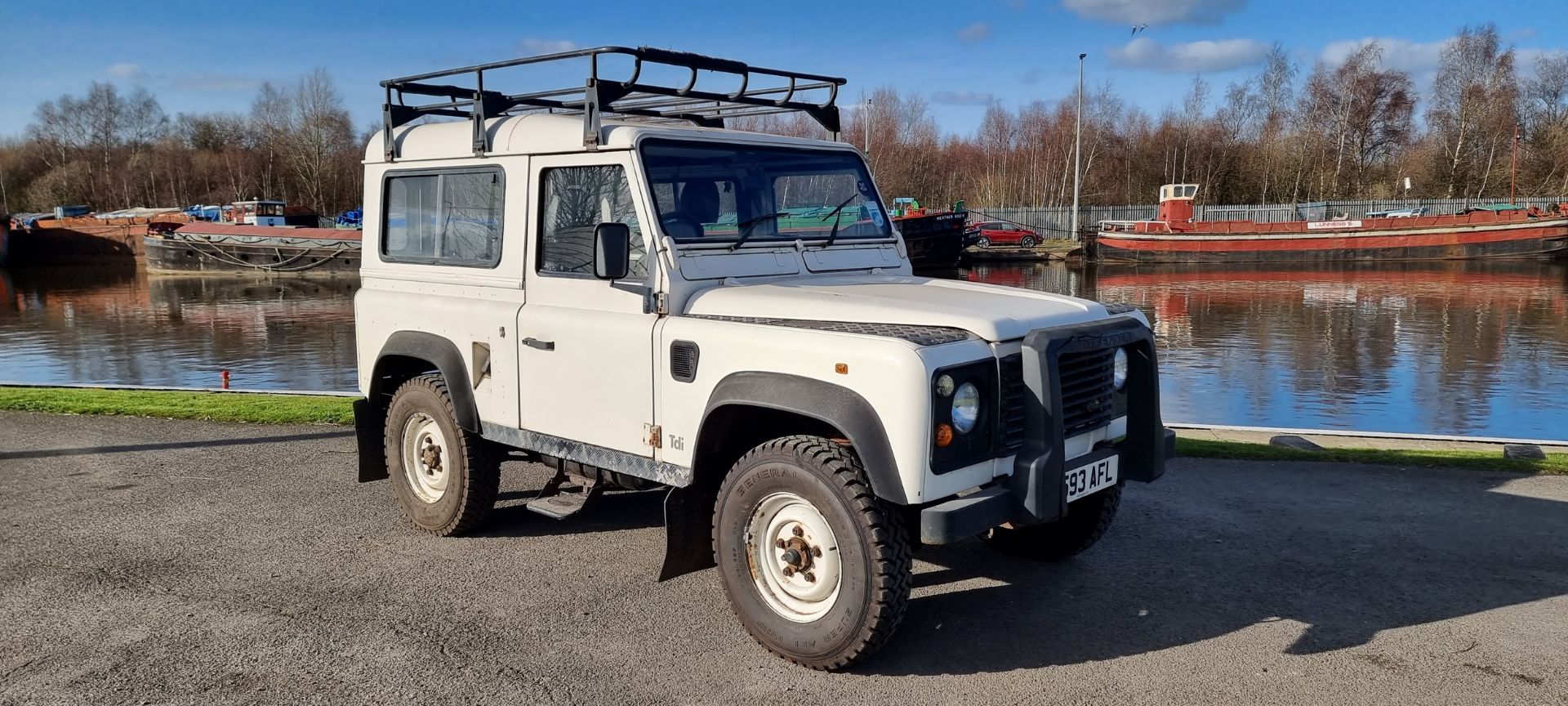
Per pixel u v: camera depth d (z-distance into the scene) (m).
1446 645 4.20
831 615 3.88
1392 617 4.50
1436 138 66.25
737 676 3.96
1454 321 21.38
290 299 30.66
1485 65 66.44
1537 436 10.58
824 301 4.18
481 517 5.57
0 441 8.12
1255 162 64.06
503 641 4.28
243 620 4.48
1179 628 4.41
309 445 7.98
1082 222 54.16
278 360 17.59
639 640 4.29
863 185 5.36
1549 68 66.94
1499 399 12.82
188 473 7.09
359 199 76.50
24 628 4.40
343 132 76.62
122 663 4.06
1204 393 13.38
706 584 4.95
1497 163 63.47
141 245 49.50
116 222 49.97
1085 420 4.16
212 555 5.37
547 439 4.91
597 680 3.92
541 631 4.38
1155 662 4.08
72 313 26.69
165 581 4.97
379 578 5.03
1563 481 6.67
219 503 6.34
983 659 4.12
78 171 85.50
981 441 3.80
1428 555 5.30
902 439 3.55
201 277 40.16
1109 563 5.23
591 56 4.49
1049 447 3.81
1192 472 6.97
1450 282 31.48
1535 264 38.28
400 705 3.71
